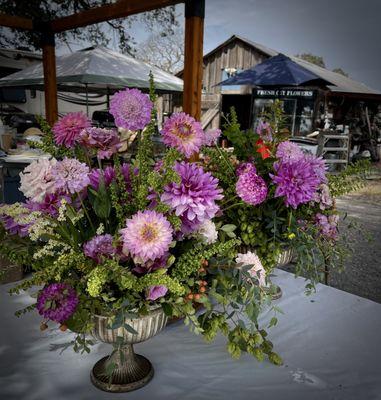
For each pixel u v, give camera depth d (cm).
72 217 94
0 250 99
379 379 117
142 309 91
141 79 566
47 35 408
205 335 106
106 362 114
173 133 99
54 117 438
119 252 89
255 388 110
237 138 159
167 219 92
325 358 126
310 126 983
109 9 311
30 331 137
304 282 185
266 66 916
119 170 102
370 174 172
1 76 897
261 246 152
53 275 88
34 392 105
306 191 126
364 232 203
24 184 92
